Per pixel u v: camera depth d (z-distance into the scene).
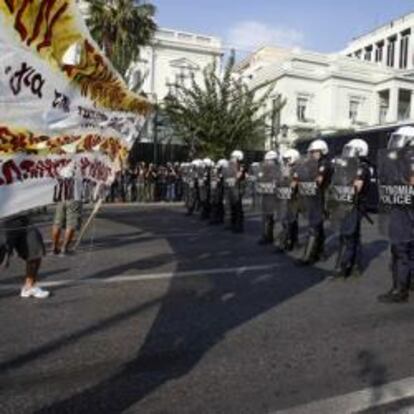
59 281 8.02
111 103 3.62
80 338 5.57
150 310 6.65
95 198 3.59
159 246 11.78
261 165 12.61
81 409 4.05
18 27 2.72
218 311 6.68
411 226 7.26
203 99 33.12
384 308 7.01
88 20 28.61
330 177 9.83
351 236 8.67
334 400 4.29
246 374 4.76
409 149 7.16
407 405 4.24
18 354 5.10
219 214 16.34
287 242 11.20
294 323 6.27
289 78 51.50
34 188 3.01
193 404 4.17
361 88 52.72
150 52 54.59
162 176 26.31
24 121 2.88
